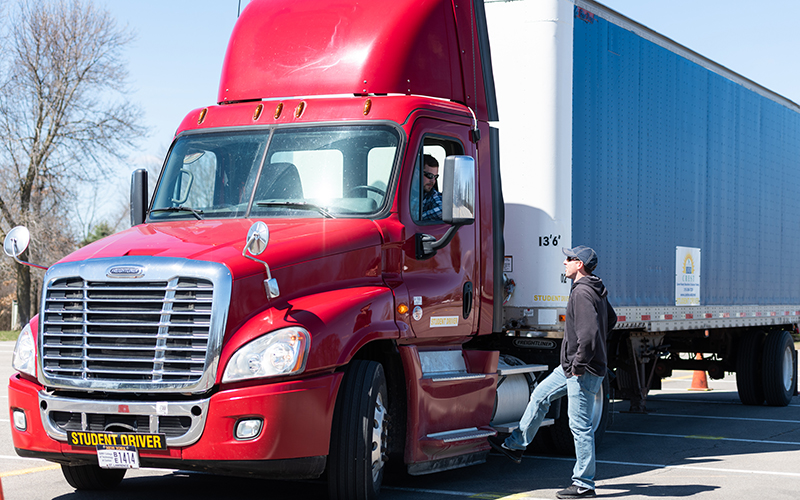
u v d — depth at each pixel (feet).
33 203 139.13
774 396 49.75
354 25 25.80
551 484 25.91
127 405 19.19
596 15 33.12
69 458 20.10
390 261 22.91
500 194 28.09
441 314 24.47
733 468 28.94
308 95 25.44
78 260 20.36
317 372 19.89
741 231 46.75
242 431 18.90
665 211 38.37
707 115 42.63
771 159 50.83
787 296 53.26
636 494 24.26
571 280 30.66
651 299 37.17
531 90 30.83
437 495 24.04
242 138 24.73
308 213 23.08
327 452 19.97
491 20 31.48
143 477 26.50
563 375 25.41
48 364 20.12
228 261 19.56
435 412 23.71
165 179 25.07
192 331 19.19
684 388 62.44
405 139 23.82
